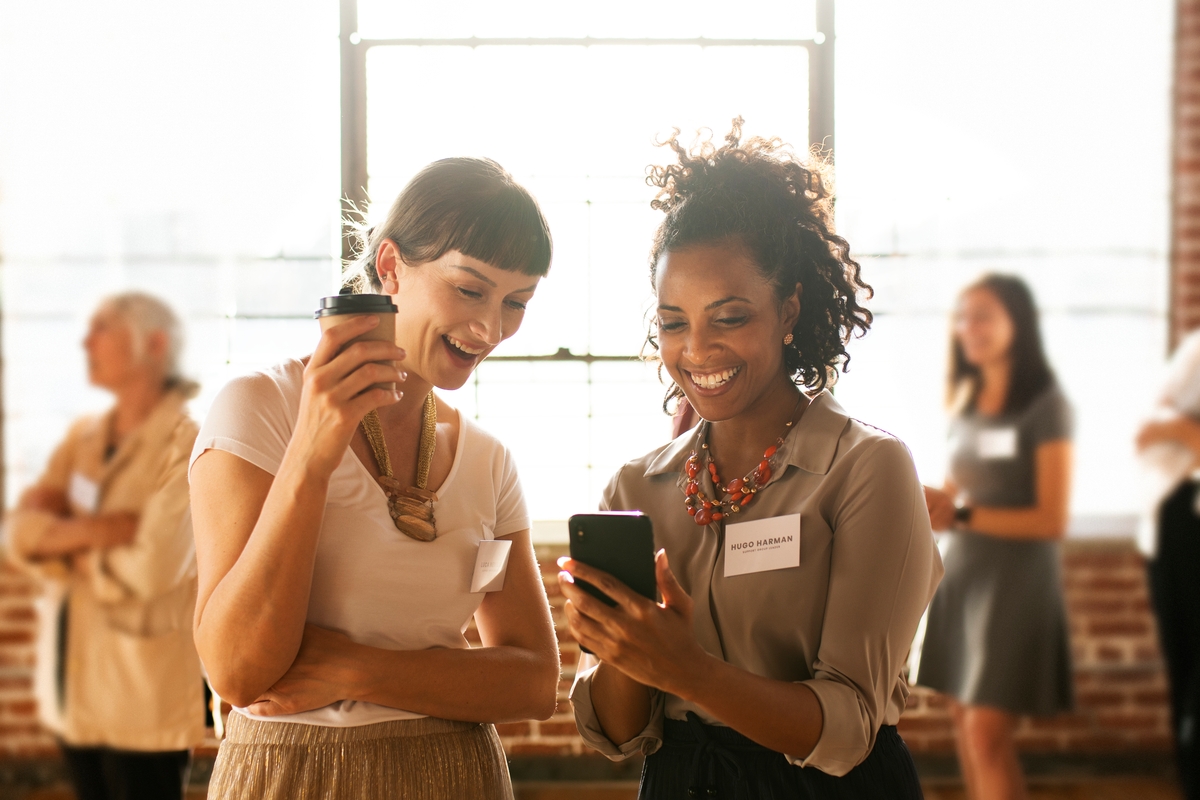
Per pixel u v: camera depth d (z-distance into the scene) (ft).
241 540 3.95
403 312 4.33
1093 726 12.78
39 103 13.29
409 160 13.47
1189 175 13.30
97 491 9.10
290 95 13.51
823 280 4.50
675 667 3.51
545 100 13.48
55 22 13.28
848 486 4.08
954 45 13.44
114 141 13.39
